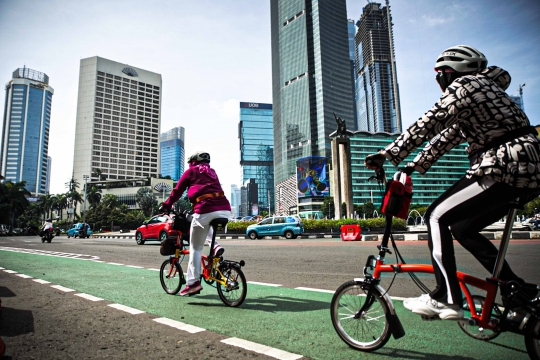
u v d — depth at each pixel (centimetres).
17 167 18112
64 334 310
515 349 254
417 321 328
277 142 17050
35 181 18512
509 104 204
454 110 209
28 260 948
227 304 410
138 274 671
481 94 203
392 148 228
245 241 1975
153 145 16800
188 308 400
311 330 310
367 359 241
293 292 477
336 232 2869
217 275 417
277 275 641
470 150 227
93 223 8169
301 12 15888
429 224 235
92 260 937
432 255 229
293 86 15862
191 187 429
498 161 198
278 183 16638
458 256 822
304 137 14988
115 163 15500
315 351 259
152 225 1783
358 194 11462
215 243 428
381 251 251
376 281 250
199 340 289
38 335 308
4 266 812
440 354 247
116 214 8350
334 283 547
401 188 239
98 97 15375
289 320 343
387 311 240
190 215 477
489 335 264
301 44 15688
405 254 934
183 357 253
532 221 2853
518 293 203
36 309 399
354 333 262
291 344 275
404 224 2895
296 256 963
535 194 202
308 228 2848
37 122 18988
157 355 258
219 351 263
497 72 222
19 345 283
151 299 450
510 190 200
